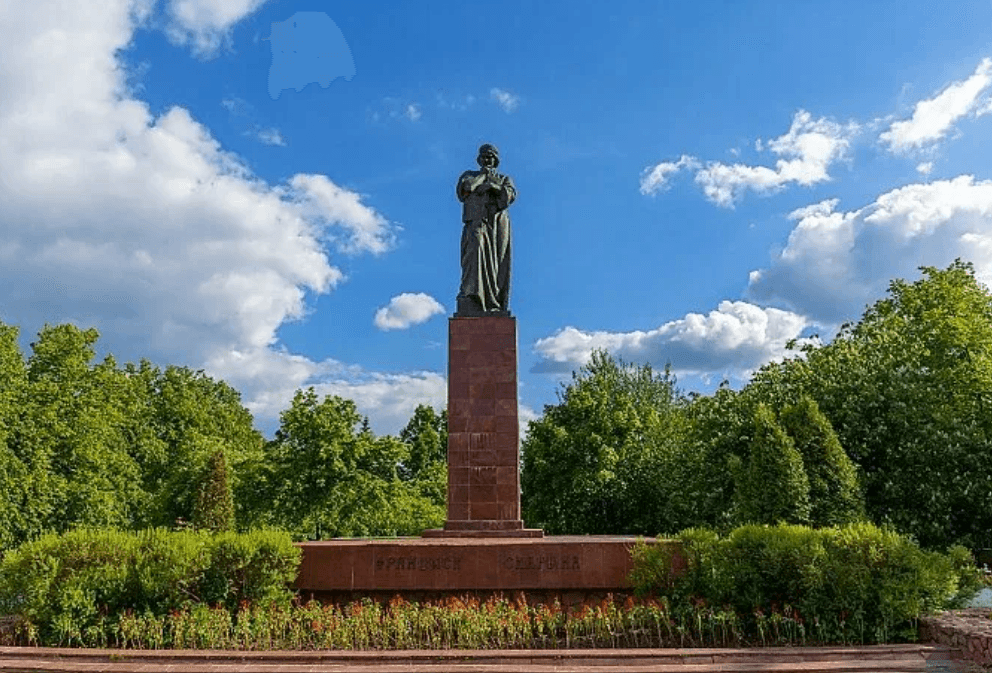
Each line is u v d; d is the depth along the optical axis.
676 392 48.06
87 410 29.14
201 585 12.12
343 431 28.22
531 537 15.22
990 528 19.53
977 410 21.41
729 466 20.02
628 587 13.12
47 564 11.62
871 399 20.17
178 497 32.09
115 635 11.51
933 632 10.95
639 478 30.47
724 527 21.77
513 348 16.53
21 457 26.27
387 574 13.32
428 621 11.73
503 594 13.20
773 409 21.44
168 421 42.62
